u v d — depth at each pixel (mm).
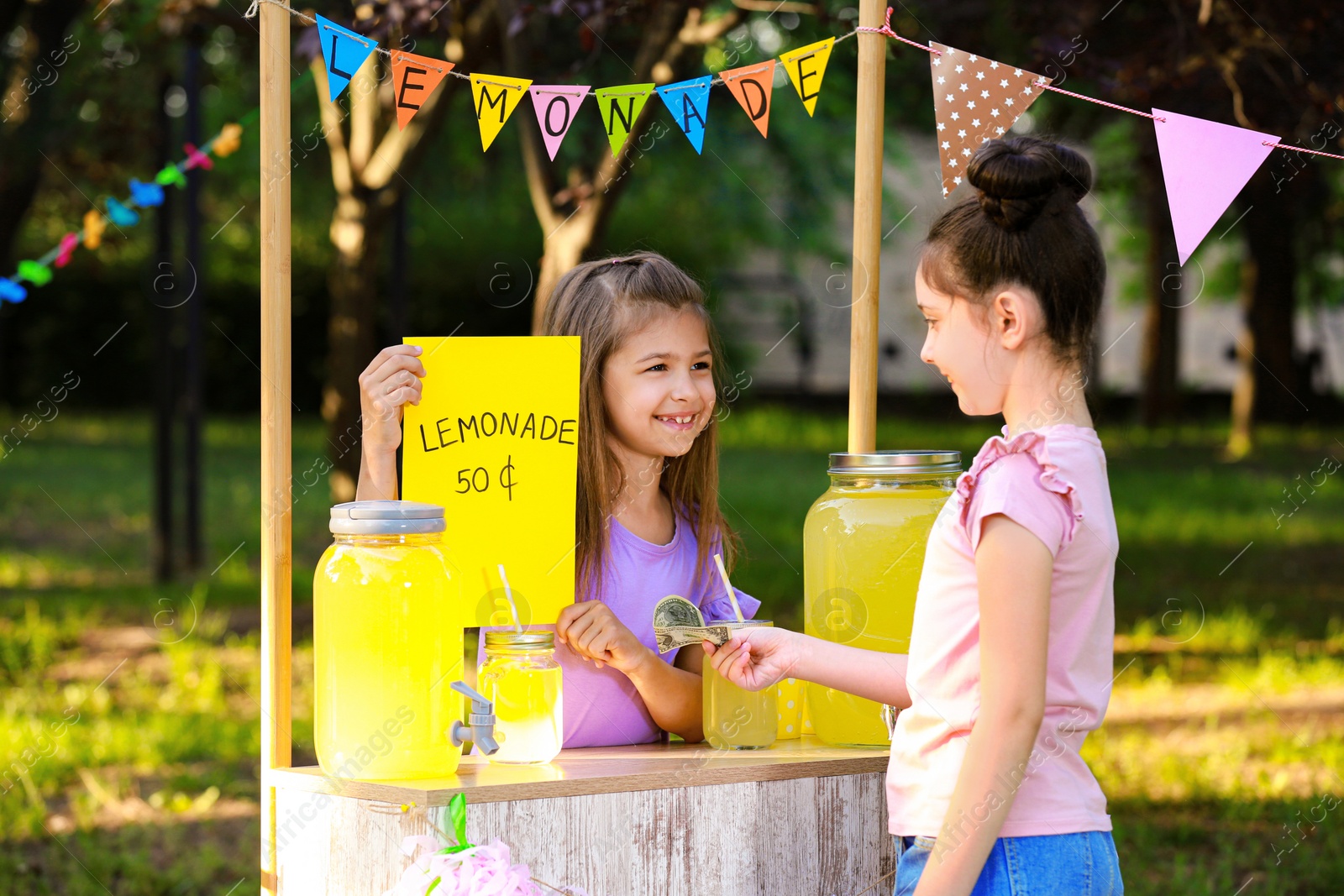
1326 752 6055
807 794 2328
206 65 9766
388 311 16422
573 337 2293
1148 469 15781
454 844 2023
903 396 22312
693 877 2229
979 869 1932
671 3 5316
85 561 10664
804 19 7168
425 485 2314
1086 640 2035
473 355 2311
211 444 17328
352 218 7742
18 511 12930
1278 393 19156
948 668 2070
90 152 9508
